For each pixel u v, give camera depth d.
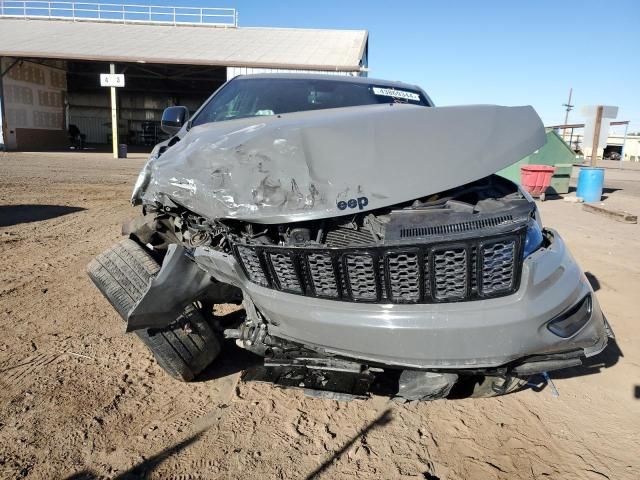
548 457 2.67
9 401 3.02
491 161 2.58
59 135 36.91
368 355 2.36
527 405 3.15
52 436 2.72
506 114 2.90
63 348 3.75
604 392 3.32
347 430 2.85
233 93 4.32
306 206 2.38
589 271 6.03
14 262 6.03
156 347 3.02
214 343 3.20
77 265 5.97
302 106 4.12
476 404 3.15
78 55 26.81
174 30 35.66
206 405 3.07
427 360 2.29
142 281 3.02
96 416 2.92
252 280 2.58
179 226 3.10
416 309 2.29
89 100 39.06
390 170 2.46
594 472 2.56
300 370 2.60
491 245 2.21
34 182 14.47
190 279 2.81
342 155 2.54
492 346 2.25
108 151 33.06
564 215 10.59
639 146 63.75
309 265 2.36
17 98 32.41
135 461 2.56
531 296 2.29
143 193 3.13
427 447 2.72
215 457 2.60
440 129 2.71
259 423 2.90
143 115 40.12
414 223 2.35
